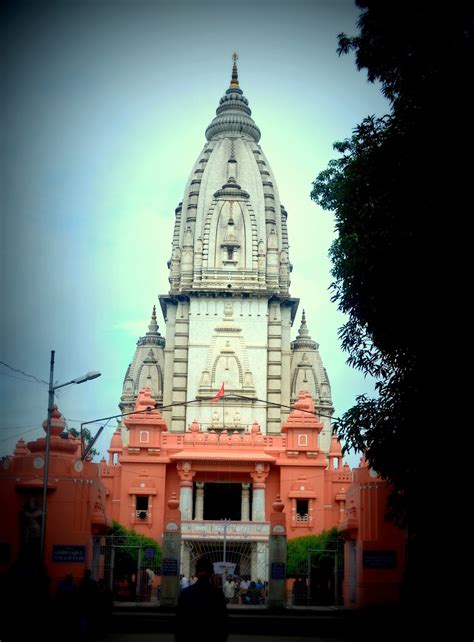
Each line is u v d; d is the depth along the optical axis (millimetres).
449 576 17016
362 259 17812
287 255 74438
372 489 28266
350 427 18719
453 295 15797
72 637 16656
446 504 16516
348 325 19906
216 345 66500
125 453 44750
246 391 65125
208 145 76750
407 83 17531
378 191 18109
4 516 27594
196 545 40688
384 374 19500
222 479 45438
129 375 72500
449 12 16516
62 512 27641
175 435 45812
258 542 39969
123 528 40531
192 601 10500
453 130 15719
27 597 13312
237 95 78125
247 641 19781
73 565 27203
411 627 18984
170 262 74250
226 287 69188
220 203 71750
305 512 44875
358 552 28516
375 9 18125
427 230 16141
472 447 15805
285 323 72188
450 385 15898
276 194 75875
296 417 45750
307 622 22781
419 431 16688
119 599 32625
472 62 15695
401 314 17297
